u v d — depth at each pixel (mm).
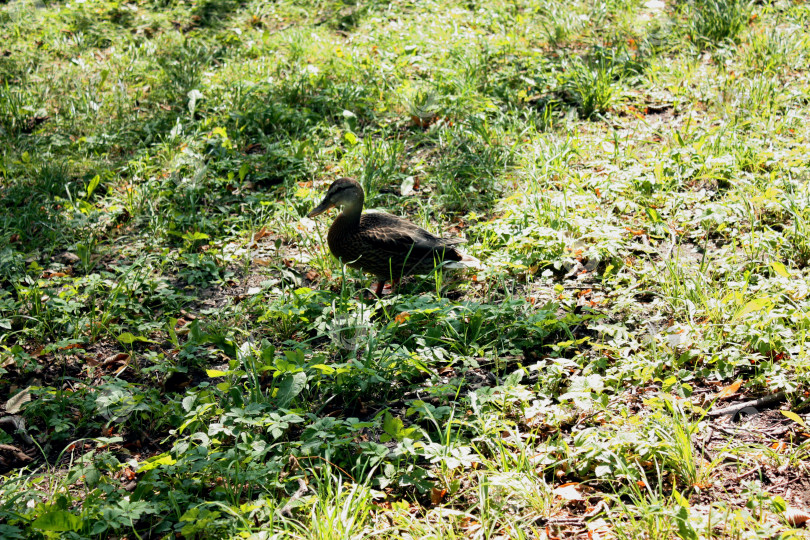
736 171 7449
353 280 6684
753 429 4594
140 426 5086
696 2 11672
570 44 11438
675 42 11031
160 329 6004
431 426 4871
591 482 4277
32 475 4723
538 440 4656
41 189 8156
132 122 9586
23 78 10758
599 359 5133
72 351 5863
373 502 4277
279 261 7016
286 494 4301
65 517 3873
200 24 12945
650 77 10086
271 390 5020
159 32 12500
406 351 5160
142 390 5336
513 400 4824
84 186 8266
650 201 7312
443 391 4879
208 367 5648
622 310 5840
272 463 4332
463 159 8469
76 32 12398
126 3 13734
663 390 4816
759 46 10289
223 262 7023
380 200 7895
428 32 11820
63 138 9250
